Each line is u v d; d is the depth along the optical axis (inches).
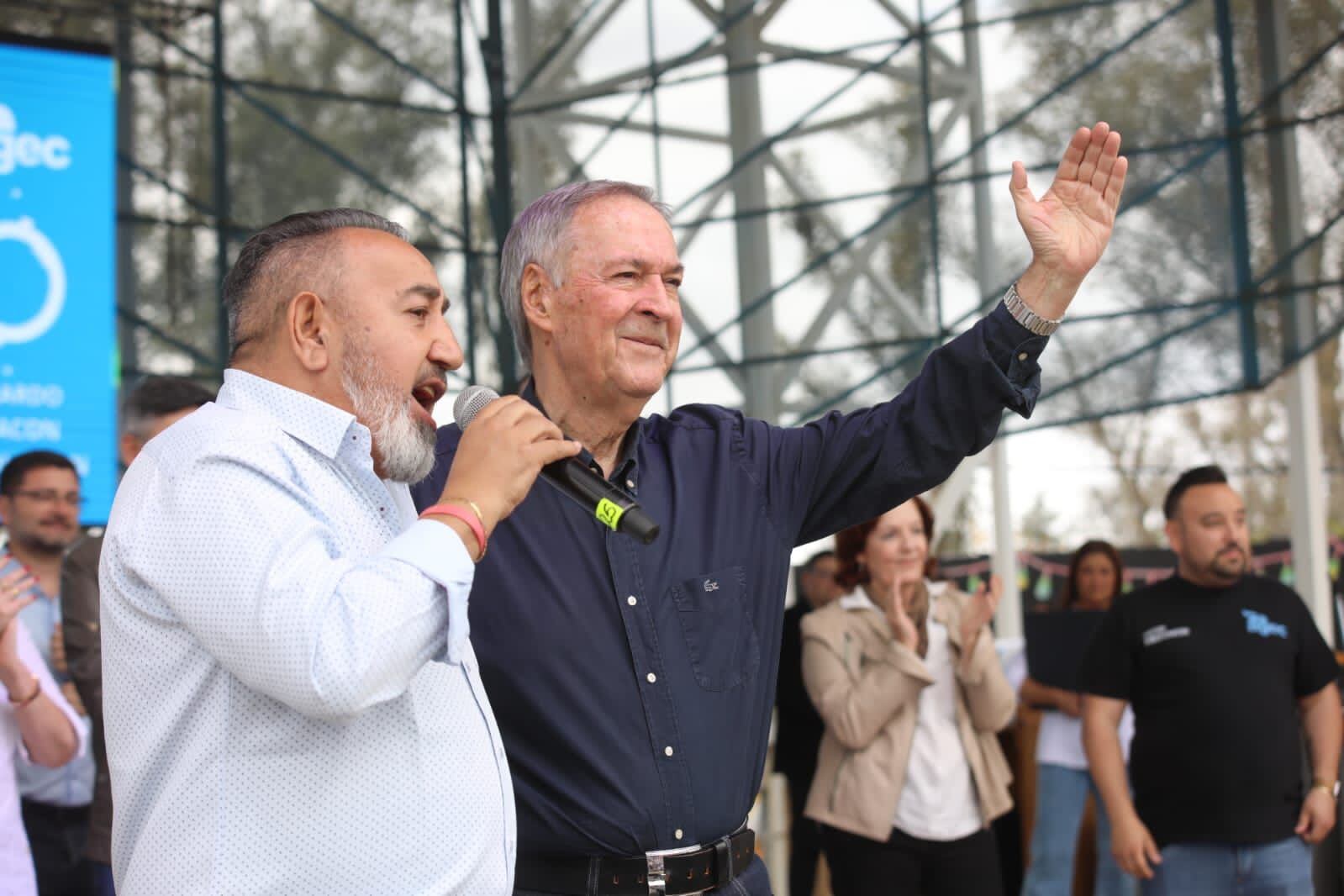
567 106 378.6
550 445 68.6
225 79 361.4
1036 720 216.4
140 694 65.7
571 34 377.7
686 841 86.7
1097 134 89.2
